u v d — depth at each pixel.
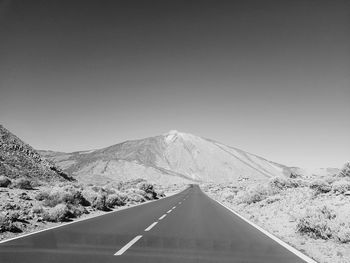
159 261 8.59
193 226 15.84
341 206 17.34
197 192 74.62
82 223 15.98
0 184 27.58
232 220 18.73
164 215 21.02
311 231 12.82
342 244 11.05
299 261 8.91
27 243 10.43
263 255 9.60
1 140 46.28
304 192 24.72
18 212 16.30
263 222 17.88
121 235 12.55
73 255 8.90
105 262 8.27
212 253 9.76
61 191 22.33
